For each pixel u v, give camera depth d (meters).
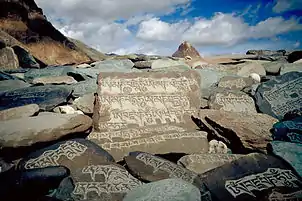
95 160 3.44
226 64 9.75
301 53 9.21
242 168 3.20
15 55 10.02
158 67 9.30
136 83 5.31
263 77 7.32
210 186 3.01
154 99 5.15
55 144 3.56
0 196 2.69
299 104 4.92
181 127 4.67
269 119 4.43
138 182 3.03
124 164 3.74
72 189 2.78
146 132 4.38
